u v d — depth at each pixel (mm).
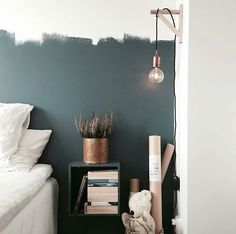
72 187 1929
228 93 1606
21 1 2035
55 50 2039
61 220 2004
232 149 1599
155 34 2027
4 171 1710
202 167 1603
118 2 2031
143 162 2031
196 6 1611
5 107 1906
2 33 2031
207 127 1606
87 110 2035
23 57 2041
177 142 1965
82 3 2033
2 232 978
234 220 1589
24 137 1933
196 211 1596
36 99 2043
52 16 2031
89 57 2039
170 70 2031
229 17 1607
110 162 1865
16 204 1137
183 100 1737
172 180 2012
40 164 1931
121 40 2031
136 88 2037
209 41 1609
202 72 1608
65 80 2043
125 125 2029
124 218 1748
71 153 2027
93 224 2006
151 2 2039
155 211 1809
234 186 1594
